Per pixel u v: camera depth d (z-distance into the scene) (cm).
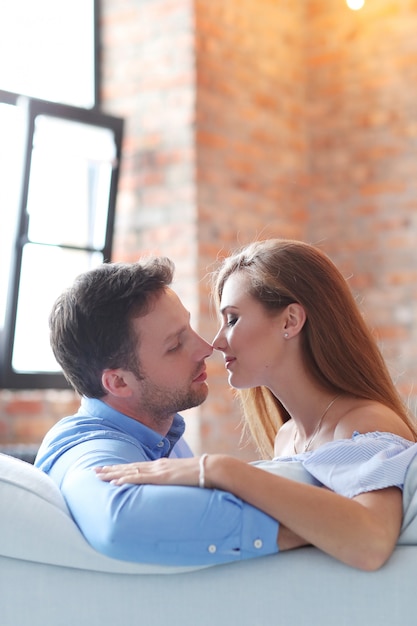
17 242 496
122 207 563
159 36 557
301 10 634
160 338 199
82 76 564
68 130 515
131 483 169
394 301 594
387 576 157
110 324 198
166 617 166
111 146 540
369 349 204
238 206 571
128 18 567
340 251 616
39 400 500
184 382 202
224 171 563
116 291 199
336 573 160
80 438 195
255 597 163
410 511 164
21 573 169
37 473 180
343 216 616
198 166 543
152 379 200
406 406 208
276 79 609
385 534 158
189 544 161
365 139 610
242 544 161
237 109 576
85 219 530
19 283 499
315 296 202
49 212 509
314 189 627
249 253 209
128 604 167
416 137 591
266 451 243
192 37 546
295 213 617
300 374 203
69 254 523
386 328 595
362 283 606
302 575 162
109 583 168
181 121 548
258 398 241
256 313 203
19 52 527
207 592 165
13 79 523
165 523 161
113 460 183
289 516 159
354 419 188
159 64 557
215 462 166
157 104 556
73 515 173
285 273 203
